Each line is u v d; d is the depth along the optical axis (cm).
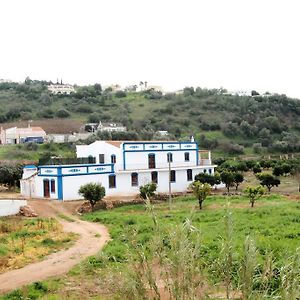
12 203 3841
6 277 2006
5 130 10138
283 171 6238
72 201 4384
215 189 5441
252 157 9062
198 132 10862
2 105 13025
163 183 5244
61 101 13950
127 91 16788
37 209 3978
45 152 8225
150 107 13275
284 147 9856
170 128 10875
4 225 3109
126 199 4575
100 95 14962
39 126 11119
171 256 818
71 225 3391
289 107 12675
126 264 959
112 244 2562
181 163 5503
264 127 11050
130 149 5091
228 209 919
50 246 2595
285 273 812
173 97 14362
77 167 4588
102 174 4772
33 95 14375
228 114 12038
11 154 8094
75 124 11594
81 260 2191
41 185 4666
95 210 4159
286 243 2167
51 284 1839
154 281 845
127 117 11875
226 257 834
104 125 10831
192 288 808
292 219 2995
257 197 3950
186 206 4116
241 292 830
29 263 2236
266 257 1001
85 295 1677
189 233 865
